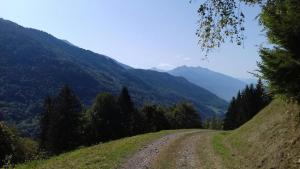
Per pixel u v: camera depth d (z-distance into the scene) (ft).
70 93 301.84
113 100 324.19
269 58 52.49
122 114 342.44
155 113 399.03
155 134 150.10
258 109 342.44
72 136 295.48
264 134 82.17
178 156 83.41
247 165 71.46
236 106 416.67
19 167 80.07
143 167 69.51
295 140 61.82
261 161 68.49
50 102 333.01
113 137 319.27
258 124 98.27
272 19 48.16
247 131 104.58
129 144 107.76
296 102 60.80
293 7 46.70
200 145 105.60
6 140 167.43
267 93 56.75
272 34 50.01
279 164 60.70
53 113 298.97
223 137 132.16
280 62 51.49
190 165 72.33
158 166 70.95
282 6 46.65
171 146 102.22
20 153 181.57
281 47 51.37
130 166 70.44
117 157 80.89
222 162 75.77
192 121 486.38
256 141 84.07
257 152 75.97
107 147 104.01
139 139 124.98
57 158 88.79
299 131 63.41
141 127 362.53
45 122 325.83
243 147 90.22
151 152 89.40
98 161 75.97
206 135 144.66
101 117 316.40
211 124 597.11
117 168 67.92
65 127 291.58
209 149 96.07
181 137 132.26
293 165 55.93
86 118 315.58
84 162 75.20
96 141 312.29
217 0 34.24
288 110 76.54
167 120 406.62
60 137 290.15
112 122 319.47
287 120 73.72
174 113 475.72
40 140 319.88
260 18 48.03
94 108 320.91
